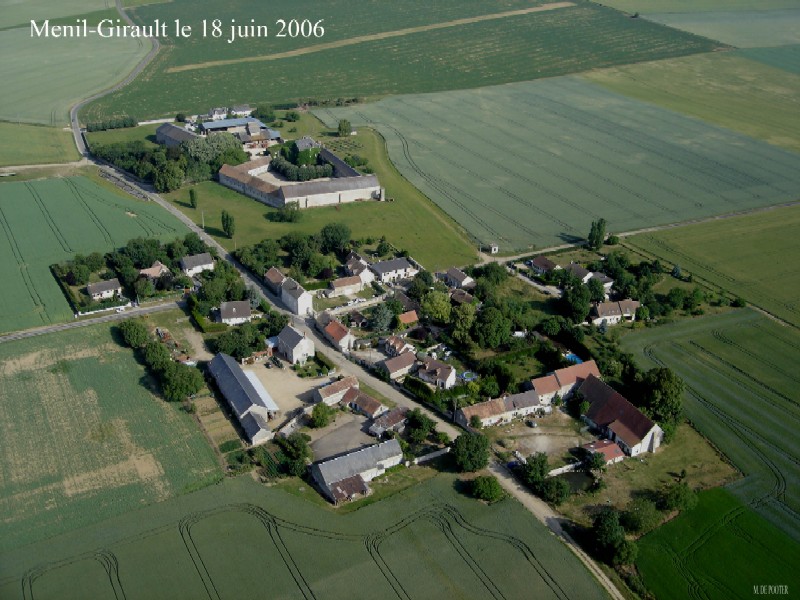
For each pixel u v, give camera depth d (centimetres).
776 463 17938
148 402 19312
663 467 17762
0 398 19262
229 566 14762
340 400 19625
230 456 17612
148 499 16288
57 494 16338
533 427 19025
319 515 16062
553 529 15925
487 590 14450
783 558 15325
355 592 14300
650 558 15238
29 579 14325
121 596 14050
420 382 19925
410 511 16250
